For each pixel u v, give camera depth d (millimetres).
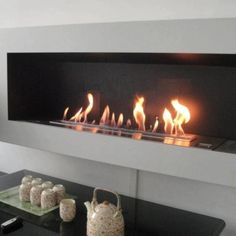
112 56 1895
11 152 2652
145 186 2121
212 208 1929
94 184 2303
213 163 1522
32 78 2219
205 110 1903
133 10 1992
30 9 2332
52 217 1736
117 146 1756
